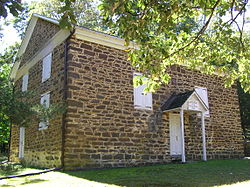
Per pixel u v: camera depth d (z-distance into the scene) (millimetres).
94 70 10125
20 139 13875
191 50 7066
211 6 6176
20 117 8766
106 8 4785
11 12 4902
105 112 10031
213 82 14234
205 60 7477
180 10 5715
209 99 13828
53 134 10039
